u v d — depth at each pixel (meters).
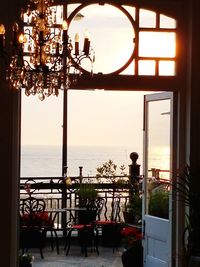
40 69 4.27
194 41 6.12
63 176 9.87
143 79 6.17
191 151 6.07
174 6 6.22
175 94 6.26
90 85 6.05
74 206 9.39
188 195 5.78
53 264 7.88
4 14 5.66
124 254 7.05
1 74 5.68
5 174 5.70
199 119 6.10
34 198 8.35
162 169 6.46
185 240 6.09
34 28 4.35
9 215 5.70
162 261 6.36
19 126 5.84
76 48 4.34
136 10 6.17
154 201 6.61
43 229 8.53
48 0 4.38
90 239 8.59
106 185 9.66
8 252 5.69
